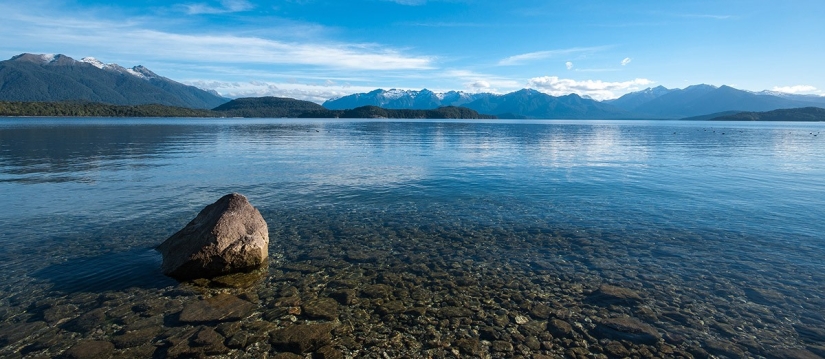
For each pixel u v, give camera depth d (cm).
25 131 7031
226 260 1070
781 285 1010
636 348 769
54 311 877
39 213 1614
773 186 2270
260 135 7400
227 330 814
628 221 1571
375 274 1097
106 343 766
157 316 866
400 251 1267
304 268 1134
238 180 2417
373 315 884
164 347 757
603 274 1089
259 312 888
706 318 865
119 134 6912
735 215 1645
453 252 1258
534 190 2162
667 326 837
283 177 2542
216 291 988
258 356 735
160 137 6419
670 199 1942
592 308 912
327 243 1337
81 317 855
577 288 1009
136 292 973
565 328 834
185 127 10738
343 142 5744
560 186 2275
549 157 3831
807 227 1474
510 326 844
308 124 14638
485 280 1059
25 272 1066
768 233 1409
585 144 5647
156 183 2281
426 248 1292
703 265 1139
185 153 3978
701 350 761
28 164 2986
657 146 5334
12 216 1567
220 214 1151
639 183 2369
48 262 1136
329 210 1739
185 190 2095
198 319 854
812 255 1201
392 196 2012
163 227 1461
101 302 921
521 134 8562
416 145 5253
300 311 895
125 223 1503
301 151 4316
